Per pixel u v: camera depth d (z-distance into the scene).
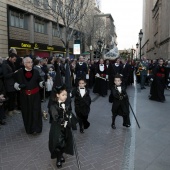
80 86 5.85
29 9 24.06
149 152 4.72
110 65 11.75
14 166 4.14
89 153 4.66
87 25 31.55
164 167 4.10
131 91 13.05
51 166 4.14
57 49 31.39
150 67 15.52
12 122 6.70
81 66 11.05
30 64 5.64
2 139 5.40
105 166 4.13
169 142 5.27
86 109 5.76
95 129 6.16
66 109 4.11
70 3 17.44
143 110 8.28
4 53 20.36
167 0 36.75
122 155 4.57
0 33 19.86
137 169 4.02
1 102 6.27
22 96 5.66
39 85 5.77
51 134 4.01
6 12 20.56
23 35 23.89
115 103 6.14
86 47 39.94
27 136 5.60
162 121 6.91
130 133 5.85
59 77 5.41
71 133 4.16
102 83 11.16
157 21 50.81
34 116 5.66
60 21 31.08
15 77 5.70
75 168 4.07
